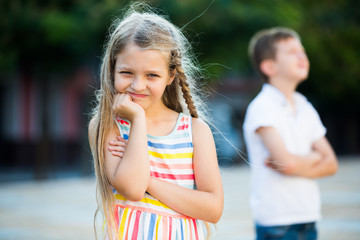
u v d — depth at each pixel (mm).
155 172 2039
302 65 3314
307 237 3072
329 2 17891
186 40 2301
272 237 3033
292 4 15430
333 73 19984
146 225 1974
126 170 1915
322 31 18375
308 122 3244
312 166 3061
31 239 5887
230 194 9992
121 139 2055
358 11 18922
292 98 3336
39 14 13414
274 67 3338
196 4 12992
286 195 3041
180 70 2053
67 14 13586
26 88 19672
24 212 8039
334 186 11258
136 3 2588
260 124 3107
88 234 6180
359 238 5707
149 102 2004
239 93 20875
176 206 1983
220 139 2461
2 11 13352
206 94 3033
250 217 7301
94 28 13211
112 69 2072
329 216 7219
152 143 2059
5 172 18156
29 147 19766
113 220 2012
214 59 14430
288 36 3375
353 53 18922
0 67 14273
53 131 19672
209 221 2043
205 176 2066
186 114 2232
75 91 19969
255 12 13750
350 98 23078
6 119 19594
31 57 14227
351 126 26141
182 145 2082
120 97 1997
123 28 2008
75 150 20172
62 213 7867
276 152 3029
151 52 1938
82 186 12344
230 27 13633
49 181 14578
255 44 3496
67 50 13906
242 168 16734
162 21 2043
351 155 25672
